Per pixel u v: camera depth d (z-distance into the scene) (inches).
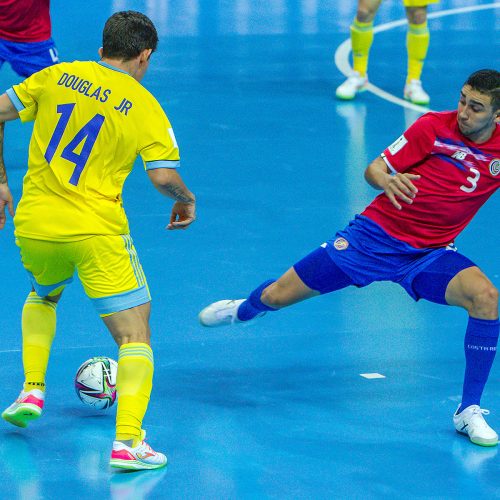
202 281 1032.2
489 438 734.5
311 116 1651.1
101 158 689.6
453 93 1798.7
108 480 679.7
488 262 1104.8
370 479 687.1
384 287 1042.1
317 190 1321.4
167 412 778.8
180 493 665.0
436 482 685.3
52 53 1375.5
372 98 1770.4
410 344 909.8
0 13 1322.6
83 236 687.1
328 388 823.7
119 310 697.6
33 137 704.4
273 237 1159.0
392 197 737.0
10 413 727.7
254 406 791.7
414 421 772.6
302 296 799.1
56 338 901.2
